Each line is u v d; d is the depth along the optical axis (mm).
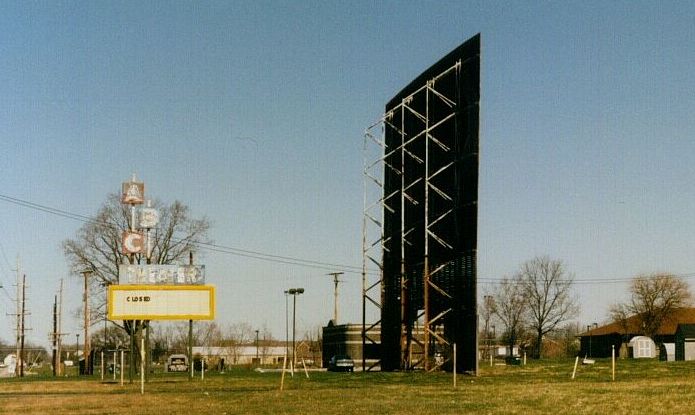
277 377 61812
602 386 40062
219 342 169375
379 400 33281
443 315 61375
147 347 68000
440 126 63250
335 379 55281
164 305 52562
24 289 101438
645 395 32719
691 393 33562
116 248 86688
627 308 134875
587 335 141875
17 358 101062
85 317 89125
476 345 56875
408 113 69000
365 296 72062
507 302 134500
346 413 27344
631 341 116500
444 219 61656
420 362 64625
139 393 41594
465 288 58156
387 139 73125
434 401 32125
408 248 67438
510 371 63031
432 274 61688
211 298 52844
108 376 76625
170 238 87875
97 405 33125
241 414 27688
